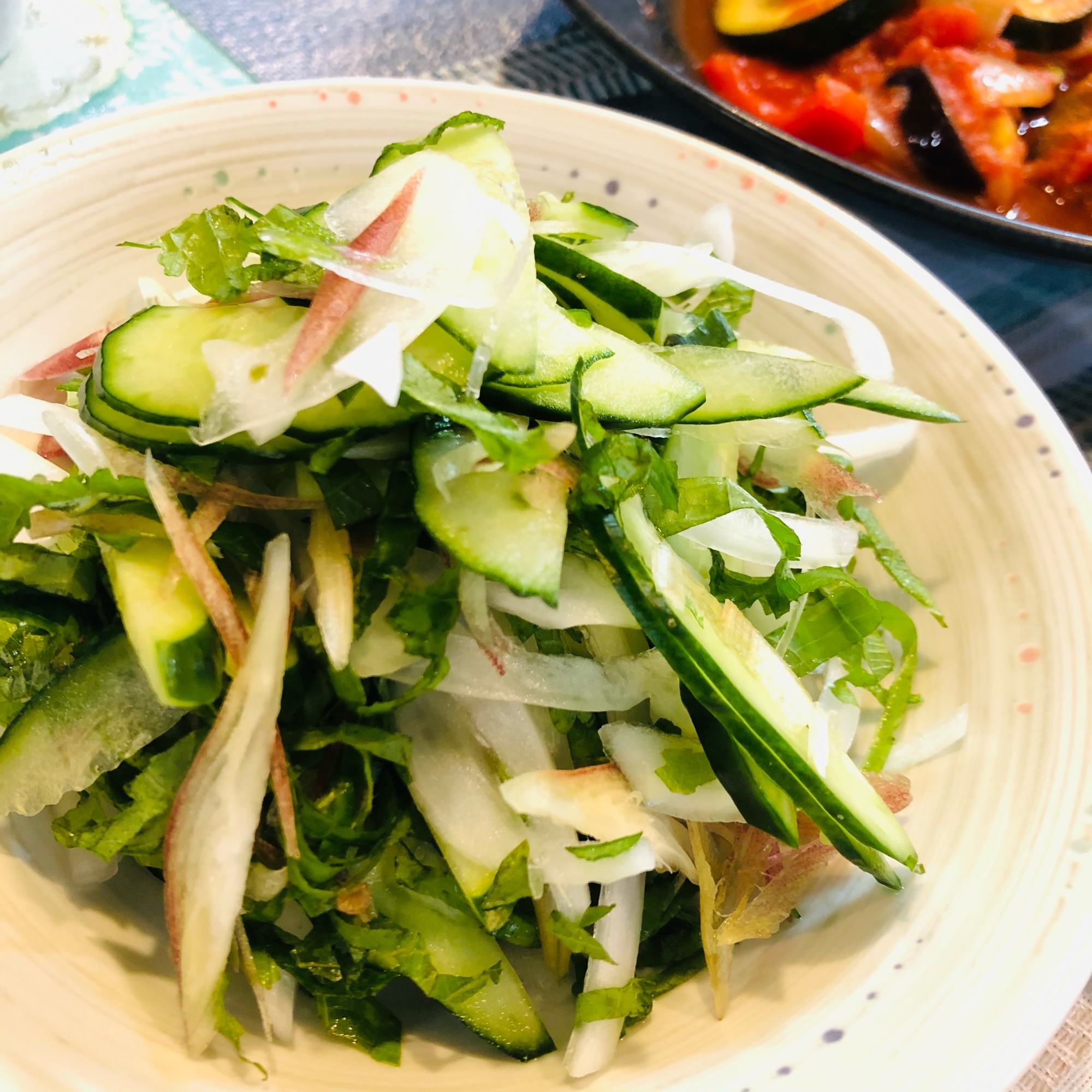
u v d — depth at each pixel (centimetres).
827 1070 14
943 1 32
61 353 19
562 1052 15
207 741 14
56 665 15
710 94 26
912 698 18
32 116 24
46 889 15
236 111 20
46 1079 12
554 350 15
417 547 15
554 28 31
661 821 16
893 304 20
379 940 15
